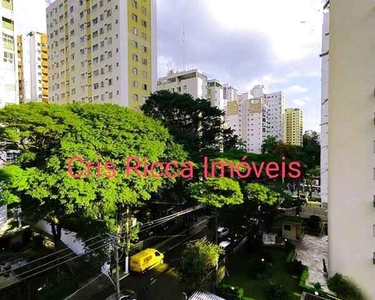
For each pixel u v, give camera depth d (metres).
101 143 15.30
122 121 17.03
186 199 23.20
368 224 11.46
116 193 15.06
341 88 12.07
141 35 39.69
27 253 20.84
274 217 23.31
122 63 37.16
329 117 12.66
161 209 25.72
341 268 12.12
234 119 74.69
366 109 11.46
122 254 18.58
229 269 18.72
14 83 24.59
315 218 27.66
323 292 14.91
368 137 11.41
